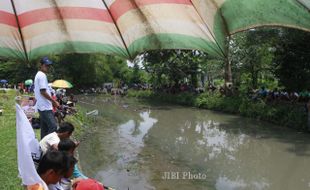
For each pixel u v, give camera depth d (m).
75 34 2.11
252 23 1.74
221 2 1.70
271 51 24.33
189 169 12.47
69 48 2.16
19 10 2.04
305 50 20.16
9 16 2.05
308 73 20.97
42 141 5.38
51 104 7.09
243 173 12.28
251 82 31.75
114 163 12.93
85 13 2.03
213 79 41.50
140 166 12.64
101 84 56.41
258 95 24.67
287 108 20.69
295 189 10.92
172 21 1.91
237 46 27.89
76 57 50.47
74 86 52.16
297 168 13.00
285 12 1.65
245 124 21.91
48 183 3.24
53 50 2.18
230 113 26.66
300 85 21.44
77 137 16.00
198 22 1.87
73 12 2.03
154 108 31.55
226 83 29.58
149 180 11.05
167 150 15.37
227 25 1.79
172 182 10.91
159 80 40.28
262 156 14.62
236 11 1.72
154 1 1.84
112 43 2.12
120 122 23.41
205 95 31.16
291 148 15.71
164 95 37.62
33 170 2.64
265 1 1.63
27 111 11.45
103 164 12.76
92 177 11.23
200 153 15.02
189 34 1.94
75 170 5.91
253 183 11.26
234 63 30.30
